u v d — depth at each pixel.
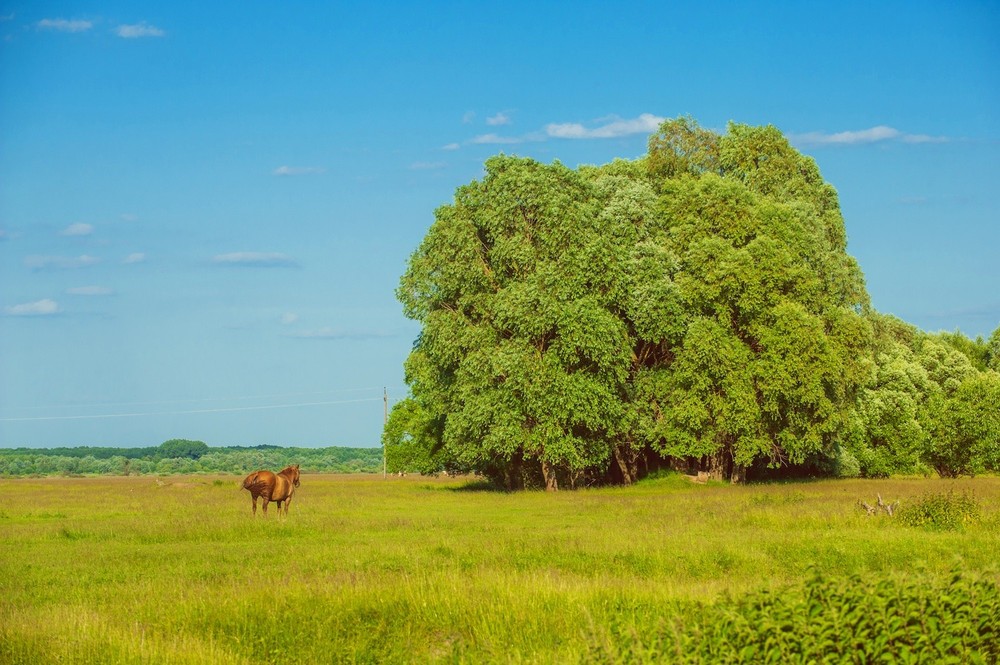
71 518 37.28
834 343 59.19
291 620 15.70
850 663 10.82
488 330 56.78
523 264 56.44
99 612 16.67
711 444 57.50
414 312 59.38
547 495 52.84
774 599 12.11
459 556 23.31
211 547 26.75
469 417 55.56
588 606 15.95
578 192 58.12
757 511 32.59
